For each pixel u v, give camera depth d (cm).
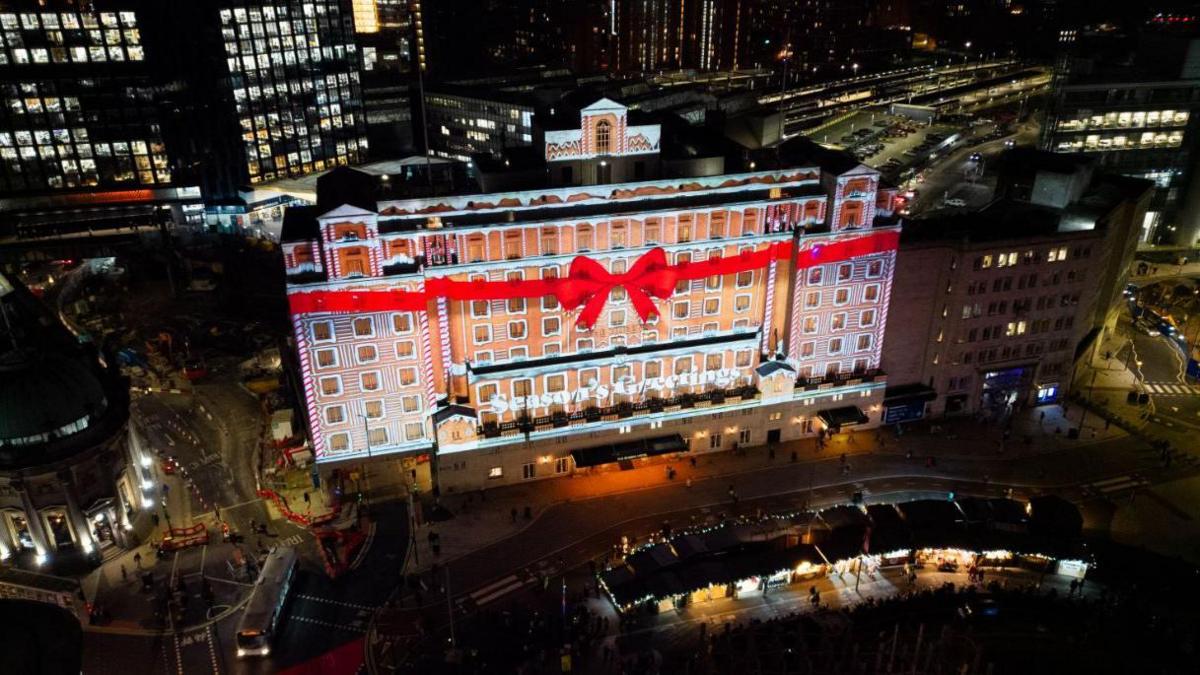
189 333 14775
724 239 10325
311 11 19762
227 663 8144
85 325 15012
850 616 8662
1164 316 14988
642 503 10419
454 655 8212
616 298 10319
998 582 9181
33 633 2561
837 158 10675
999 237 11381
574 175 10112
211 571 9288
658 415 10838
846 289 11025
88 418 9144
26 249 17575
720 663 7994
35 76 16950
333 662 8175
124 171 18338
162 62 17850
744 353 11062
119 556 9456
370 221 9081
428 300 9669
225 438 11738
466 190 10012
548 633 8481
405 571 9338
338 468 10338
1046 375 12325
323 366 9594
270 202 19725
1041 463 11188
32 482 8738
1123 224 12794
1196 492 10656
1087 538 9744
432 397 10119
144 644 8338
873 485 10744
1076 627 8550
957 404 12144
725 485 10750
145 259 17438
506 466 10612
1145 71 17500
